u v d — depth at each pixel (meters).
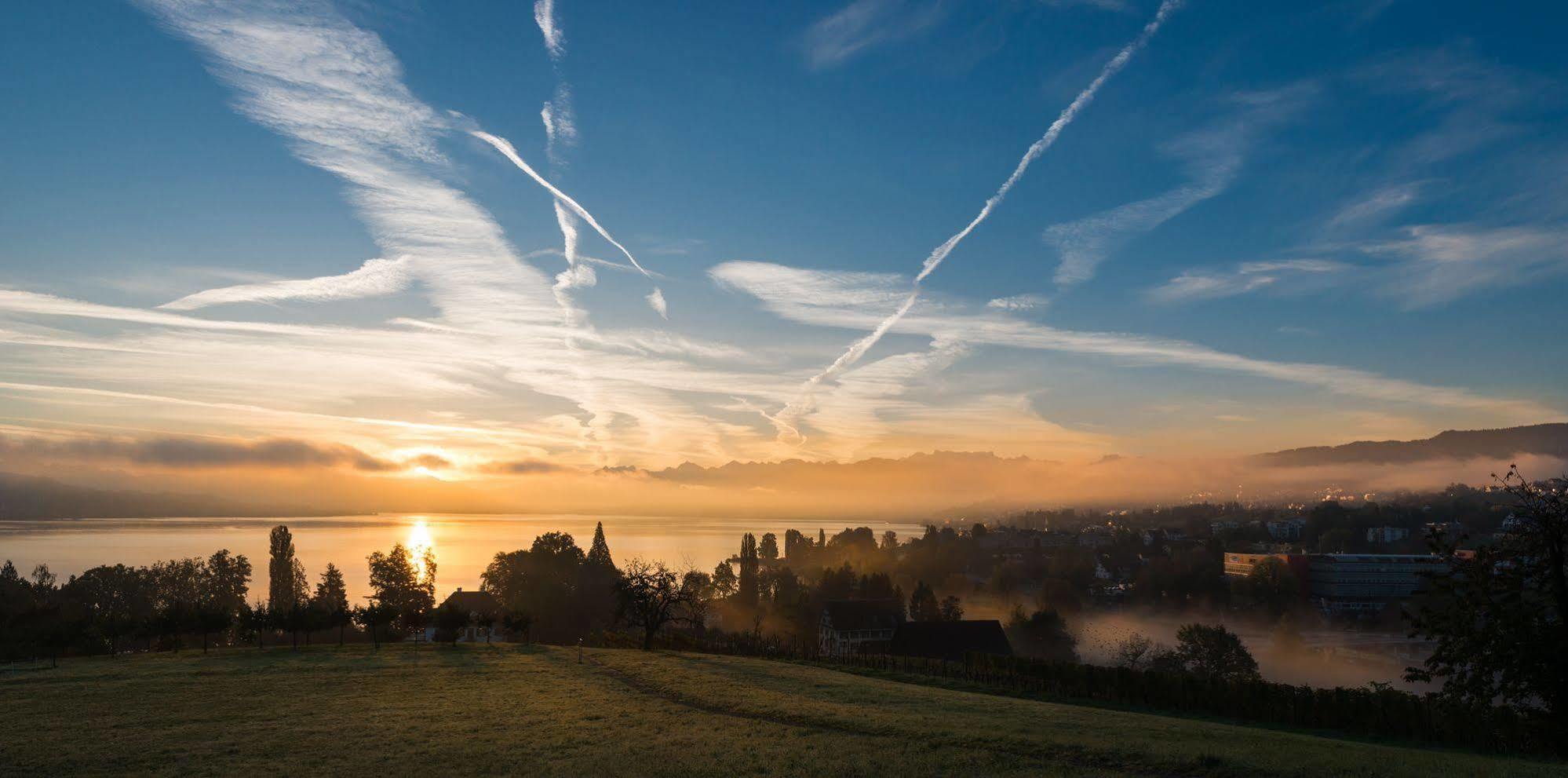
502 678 54.56
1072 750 32.44
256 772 31.56
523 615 95.38
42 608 92.56
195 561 144.50
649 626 96.62
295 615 84.12
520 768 31.81
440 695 47.88
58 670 58.59
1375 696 50.44
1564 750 41.56
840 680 57.84
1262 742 35.72
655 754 33.47
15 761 32.97
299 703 44.88
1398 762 31.16
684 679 53.88
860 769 30.38
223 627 82.31
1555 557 42.91
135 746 35.25
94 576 126.69
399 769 31.89
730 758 32.34
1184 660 110.50
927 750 33.12
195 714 41.94
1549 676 42.28
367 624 83.19
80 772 31.66
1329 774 28.48
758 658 81.88
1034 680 66.06
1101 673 61.75
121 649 105.06
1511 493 45.66
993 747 33.25
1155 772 29.69
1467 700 45.53
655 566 111.06
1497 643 43.56
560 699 46.72
